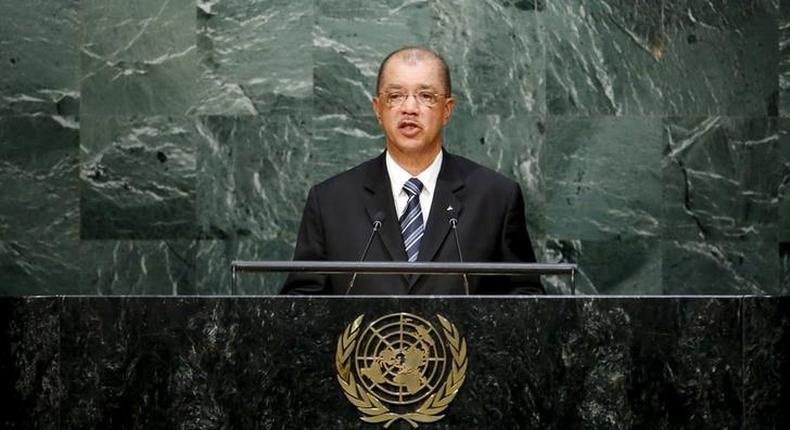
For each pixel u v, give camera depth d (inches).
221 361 442.0
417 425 440.5
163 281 853.2
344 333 442.3
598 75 862.5
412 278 567.5
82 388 443.2
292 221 853.8
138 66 853.8
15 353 445.7
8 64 849.5
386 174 609.3
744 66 865.5
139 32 854.5
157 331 443.2
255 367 441.7
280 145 856.3
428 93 602.9
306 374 441.4
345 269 470.9
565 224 858.8
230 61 856.3
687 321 444.1
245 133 855.7
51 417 443.5
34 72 850.1
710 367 443.2
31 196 847.7
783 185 862.5
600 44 863.1
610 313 443.8
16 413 444.1
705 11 866.8
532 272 475.5
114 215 852.6
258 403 440.8
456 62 858.1
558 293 858.8
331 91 856.9
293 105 856.9
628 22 863.7
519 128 859.4
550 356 442.6
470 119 856.9
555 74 861.2
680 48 865.5
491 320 443.8
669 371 442.9
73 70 852.6
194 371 441.7
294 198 855.1
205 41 856.3
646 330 443.5
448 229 592.1
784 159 863.1
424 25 860.0
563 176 859.4
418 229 597.9
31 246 846.5
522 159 858.1
